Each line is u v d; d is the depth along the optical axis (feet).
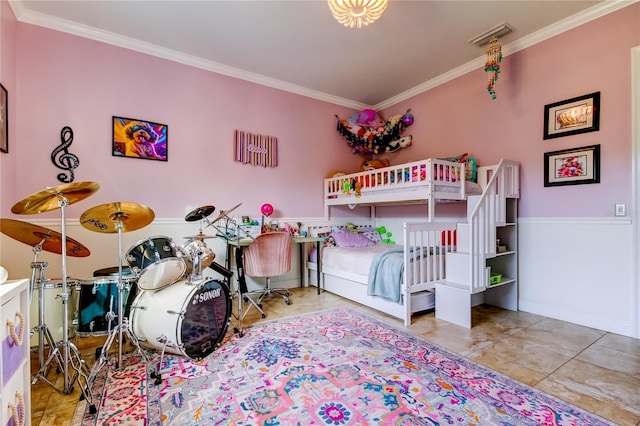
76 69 9.44
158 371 6.41
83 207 9.50
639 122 8.04
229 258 11.39
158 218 10.71
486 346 7.57
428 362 6.75
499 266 10.94
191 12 8.70
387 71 12.41
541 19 9.15
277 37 9.98
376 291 9.95
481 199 9.23
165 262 6.39
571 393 5.58
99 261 9.65
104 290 6.82
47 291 7.51
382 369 6.44
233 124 12.32
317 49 10.72
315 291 13.14
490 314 10.09
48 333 5.90
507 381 5.97
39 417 5.04
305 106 14.25
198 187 11.51
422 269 9.50
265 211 12.49
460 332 8.46
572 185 9.27
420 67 12.07
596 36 8.77
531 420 4.85
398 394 5.55
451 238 10.21
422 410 5.10
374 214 16.22
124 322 6.63
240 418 4.94
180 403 5.37
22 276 8.59
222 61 11.60
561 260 9.52
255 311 10.41
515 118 10.61
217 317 7.60
